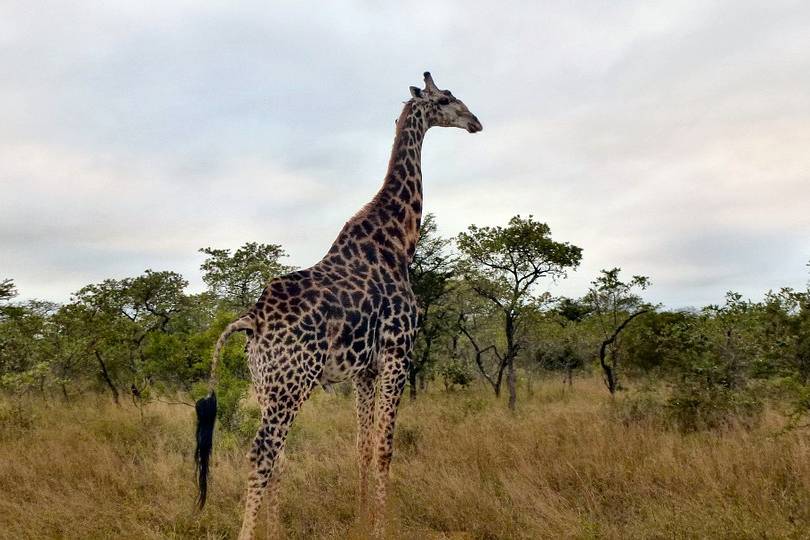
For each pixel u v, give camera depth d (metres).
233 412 9.22
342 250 5.61
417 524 5.46
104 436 9.22
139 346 15.73
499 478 6.46
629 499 5.75
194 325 20.19
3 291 15.38
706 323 12.00
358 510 5.59
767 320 10.42
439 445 8.06
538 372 22.12
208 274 20.42
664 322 16.83
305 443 8.84
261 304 4.96
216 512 5.79
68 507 5.75
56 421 10.87
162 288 19.42
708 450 6.98
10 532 5.17
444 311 17.81
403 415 11.62
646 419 9.51
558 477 6.41
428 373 18.61
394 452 8.20
